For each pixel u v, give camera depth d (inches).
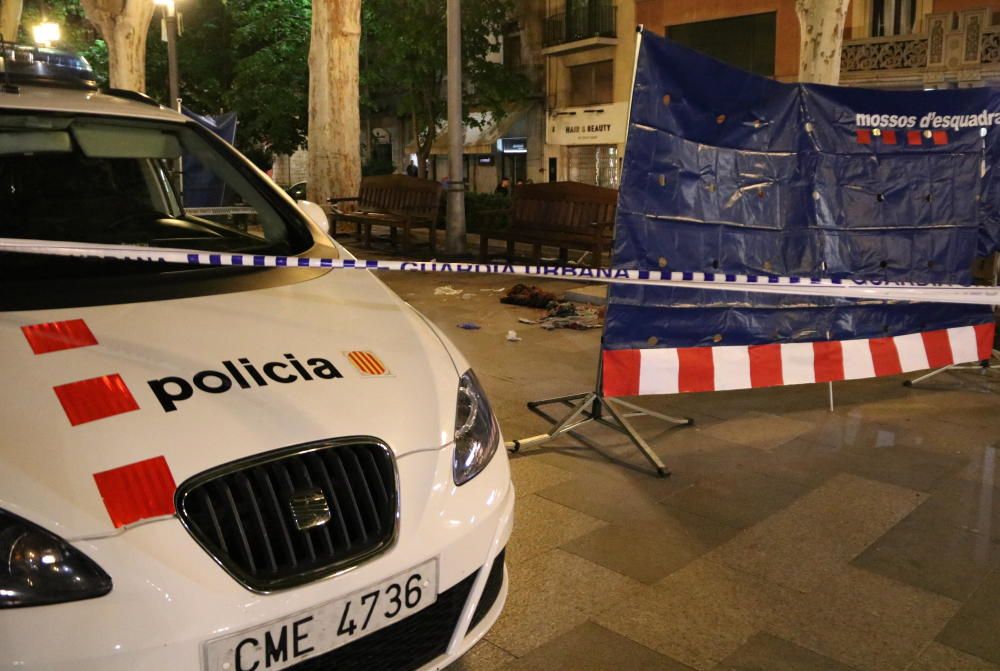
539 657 111.2
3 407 75.7
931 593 127.6
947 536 145.8
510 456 181.3
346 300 110.0
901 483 167.9
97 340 87.5
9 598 65.5
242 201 138.0
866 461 179.5
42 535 67.7
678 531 147.3
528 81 1052.5
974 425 202.2
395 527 82.1
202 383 83.5
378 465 84.1
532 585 128.8
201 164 142.2
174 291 102.4
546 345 277.0
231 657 71.1
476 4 911.7
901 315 223.0
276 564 74.8
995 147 229.8
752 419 206.4
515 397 221.9
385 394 90.4
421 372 96.8
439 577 84.4
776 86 194.9
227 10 1011.9
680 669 109.1
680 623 119.3
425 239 584.7
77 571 67.4
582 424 194.5
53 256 107.5
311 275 116.6
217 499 74.5
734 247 194.7
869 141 209.8
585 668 109.0
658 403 218.4
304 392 86.2
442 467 88.1
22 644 64.8
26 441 72.9
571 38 1030.4
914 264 219.5
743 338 199.5
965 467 176.2
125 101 143.3
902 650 113.3
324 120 611.8
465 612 89.1
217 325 95.0
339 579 76.7
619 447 187.2
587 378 239.6
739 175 192.5
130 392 80.0
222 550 72.5
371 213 546.9
